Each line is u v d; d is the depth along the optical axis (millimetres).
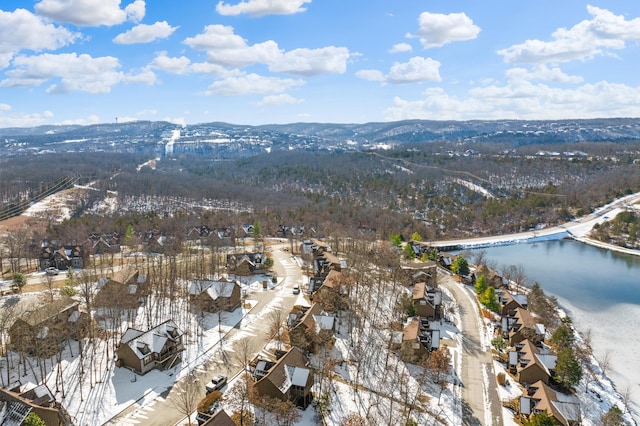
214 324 110688
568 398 90125
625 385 100375
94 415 73500
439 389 89312
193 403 77312
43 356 88000
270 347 98750
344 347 100812
